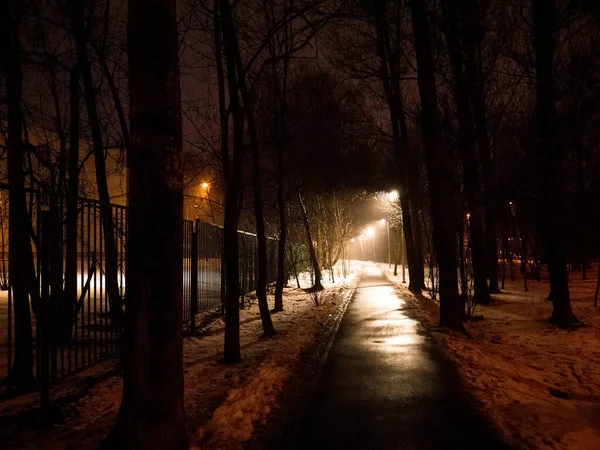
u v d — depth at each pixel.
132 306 4.81
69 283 8.99
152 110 4.82
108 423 5.88
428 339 11.57
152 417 4.71
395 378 8.18
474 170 18.44
